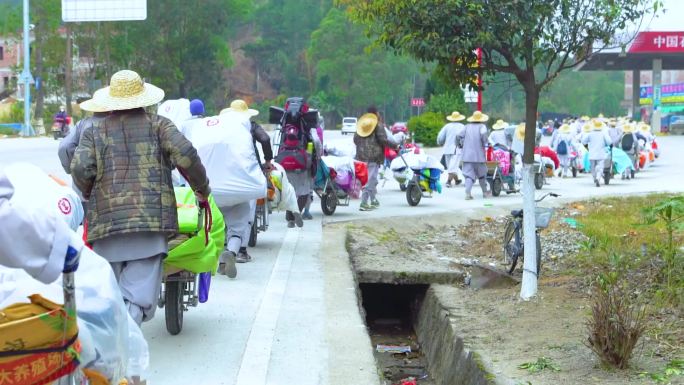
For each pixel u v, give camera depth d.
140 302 5.92
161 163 6.08
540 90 9.00
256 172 9.25
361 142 16.25
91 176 6.02
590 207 16.69
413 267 10.66
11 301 3.43
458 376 7.17
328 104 108.75
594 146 22.27
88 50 67.00
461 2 8.05
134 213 5.92
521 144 23.81
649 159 30.17
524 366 6.46
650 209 8.95
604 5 8.34
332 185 15.09
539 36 8.47
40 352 3.33
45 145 37.41
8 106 65.00
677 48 59.53
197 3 72.19
